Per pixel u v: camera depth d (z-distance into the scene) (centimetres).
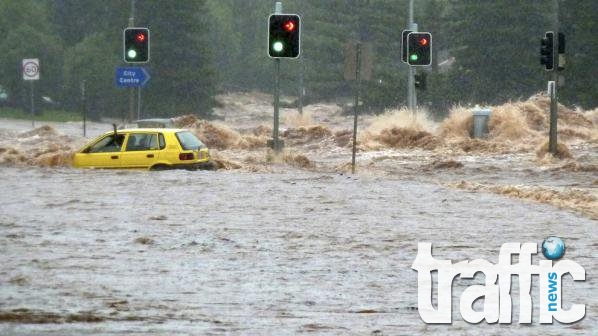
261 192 6088
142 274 3475
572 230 4588
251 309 2947
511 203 5672
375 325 2752
